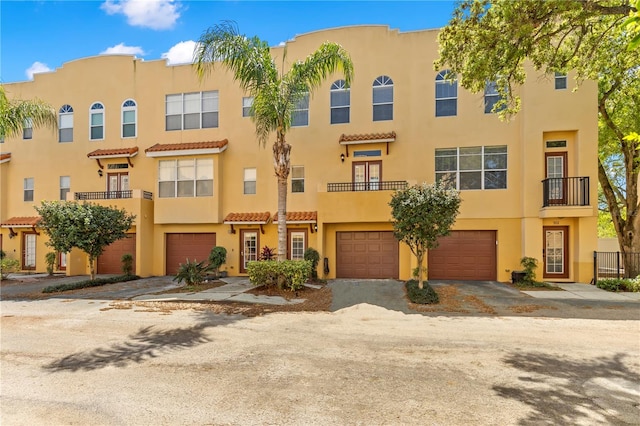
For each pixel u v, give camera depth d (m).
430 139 14.47
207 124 16.44
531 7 8.23
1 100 12.20
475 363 5.52
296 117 15.62
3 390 4.67
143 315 8.73
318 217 14.28
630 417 3.94
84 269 17.03
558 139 13.60
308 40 15.45
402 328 7.55
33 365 5.54
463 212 14.16
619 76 12.64
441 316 8.56
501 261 13.82
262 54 10.95
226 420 3.87
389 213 13.70
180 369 5.33
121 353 6.06
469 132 14.19
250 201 15.85
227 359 5.74
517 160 13.83
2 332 7.37
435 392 4.53
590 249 12.92
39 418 3.94
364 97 15.04
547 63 10.95
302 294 11.09
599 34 10.12
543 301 10.08
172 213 15.87
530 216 13.32
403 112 14.73
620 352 5.99
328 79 15.33
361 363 5.54
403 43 14.82
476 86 9.92
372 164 14.93
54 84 17.91
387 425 3.76
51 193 17.78
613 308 9.23
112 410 4.11
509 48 8.81
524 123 13.45
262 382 4.85
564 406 4.18
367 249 14.70
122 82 17.25
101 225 13.28
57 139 17.84
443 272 14.36
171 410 4.09
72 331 7.41
